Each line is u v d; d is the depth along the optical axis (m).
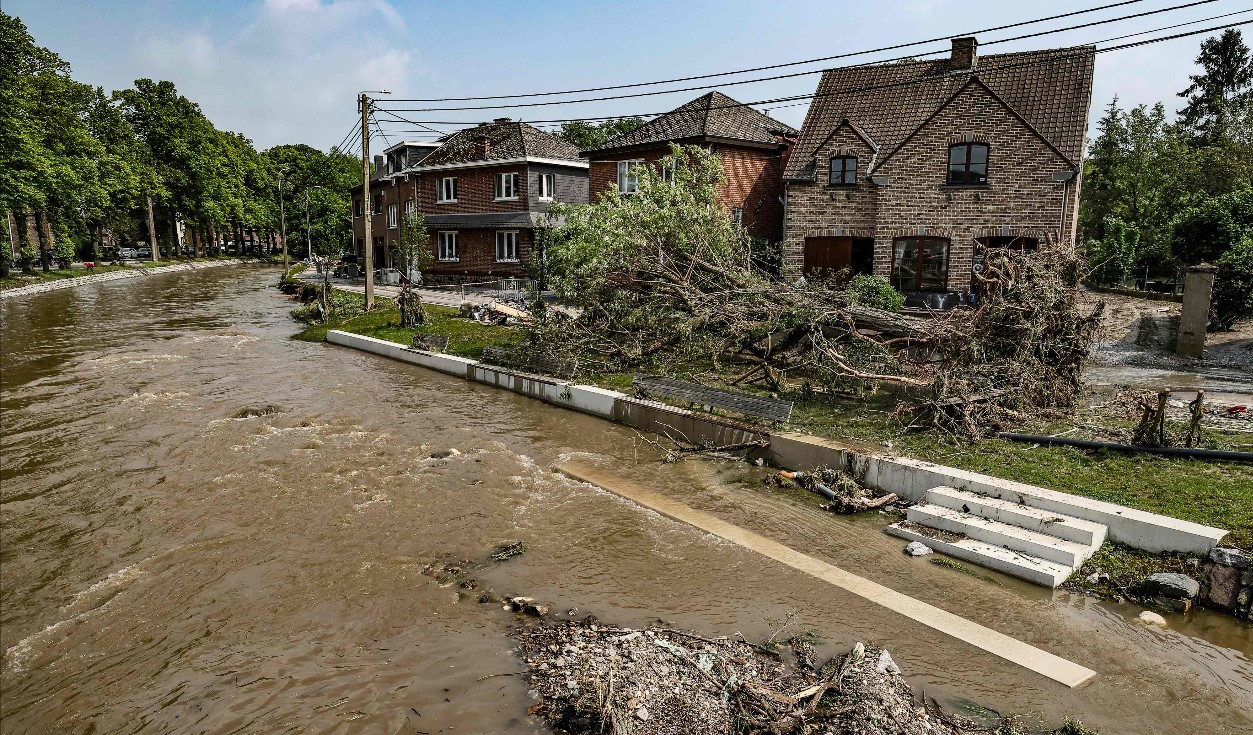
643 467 12.08
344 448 13.11
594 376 17.34
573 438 13.83
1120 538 8.05
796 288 16.53
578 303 19.91
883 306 19.88
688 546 8.98
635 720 5.41
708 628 7.05
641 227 18.53
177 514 10.09
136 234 73.00
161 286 46.28
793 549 8.83
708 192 20.16
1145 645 6.63
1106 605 7.32
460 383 19.05
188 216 63.91
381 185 47.31
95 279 47.34
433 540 9.26
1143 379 14.91
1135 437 10.12
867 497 10.25
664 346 17.77
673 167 21.53
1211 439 10.15
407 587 8.03
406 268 39.78
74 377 18.86
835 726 5.37
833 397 14.28
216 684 6.35
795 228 24.20
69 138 42.38
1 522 9.80
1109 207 38.81
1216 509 8.09
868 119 24.69
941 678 6.19
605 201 19.84
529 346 19.41
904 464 10.17
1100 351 17.89
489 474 11.76
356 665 6.56
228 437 13.71
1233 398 12.98
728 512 10.05
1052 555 7.97
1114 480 9.17
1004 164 20.77
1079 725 5.50
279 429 14.33
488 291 35.47
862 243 23.55
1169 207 34.06
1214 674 6.20
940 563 8.38
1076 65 22.36
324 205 70.75
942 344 13.41
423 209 40.41
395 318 27.12
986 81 23.39
